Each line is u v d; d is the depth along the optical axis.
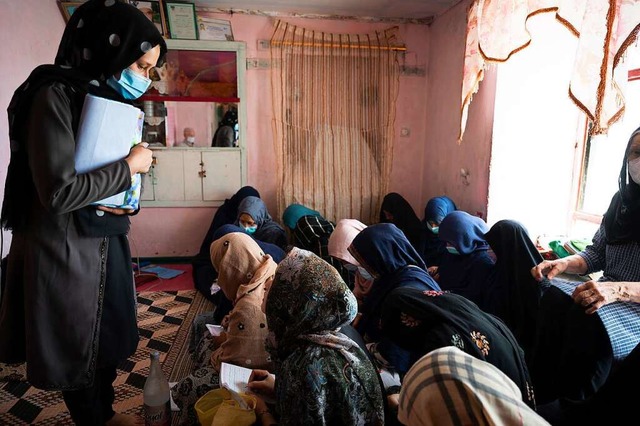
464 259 2.50
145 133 3.99
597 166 2.76
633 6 1.65
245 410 1.28
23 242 1.20
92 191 1.12
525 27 2.32
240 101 4.01
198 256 3.60
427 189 4.17
